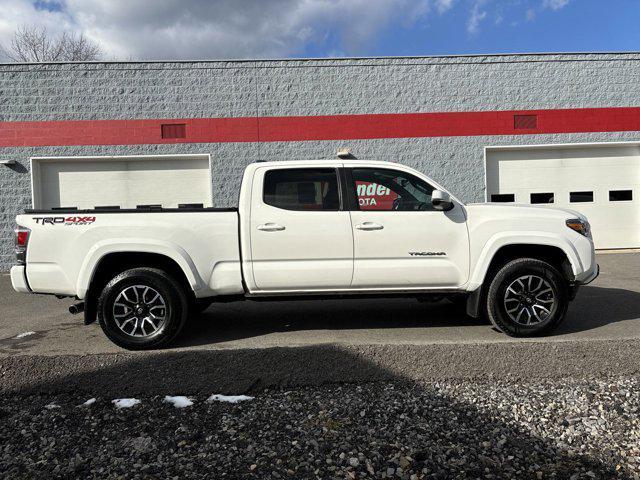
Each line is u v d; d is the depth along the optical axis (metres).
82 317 6.57
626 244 12.56
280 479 2.62
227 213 4.91
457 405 3.48
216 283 4.88
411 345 4.19
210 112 11.89
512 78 12.26
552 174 12.50
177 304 4.73
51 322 6.27
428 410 3.41
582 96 12.31
